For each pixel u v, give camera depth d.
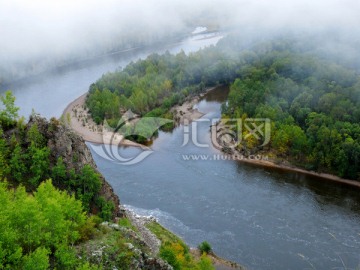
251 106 173.12
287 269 94.06
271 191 130.12
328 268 93.88
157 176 140.75
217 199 124.88
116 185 134.75
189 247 100.25
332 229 108.81
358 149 134.25
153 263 60.91
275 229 109.06
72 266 50.09
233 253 99.81
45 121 90.75
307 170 144.12
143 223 103.94
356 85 169.50
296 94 179.25
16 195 54.97
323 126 146.12
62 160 88.19
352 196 128.25
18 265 43.59
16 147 83.44
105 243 57.59
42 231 49.81
